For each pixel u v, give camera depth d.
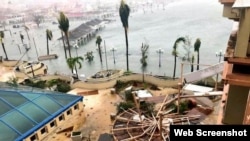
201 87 39.12
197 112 33.69
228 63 12.30
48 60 95.44
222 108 16.61
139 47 112.44
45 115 32.28
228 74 11.70
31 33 187.75
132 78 47.06
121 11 56.75
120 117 32.91
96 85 45.84
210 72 40.25
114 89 43.66
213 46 105.81
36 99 34.22
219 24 166.62
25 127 29.67
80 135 31.73
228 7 13.00
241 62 11.21
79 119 36.56
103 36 149.25
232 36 13.30
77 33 131.75
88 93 44.78
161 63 84.00
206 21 185.12
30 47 125.69
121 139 28.62
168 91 42.25
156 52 97.94
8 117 30.03
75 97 36.72
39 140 30.91
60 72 80.44
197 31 147.00
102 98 42.62
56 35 173.88
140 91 41.25
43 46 129.50
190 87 39.28
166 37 134.75
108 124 35.06
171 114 31.27
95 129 34.22
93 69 82.19
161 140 26.12
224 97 16.92
